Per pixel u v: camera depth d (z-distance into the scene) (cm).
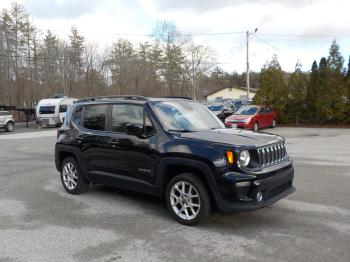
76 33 5266
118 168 594
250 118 2048
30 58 4719
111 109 620
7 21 4538
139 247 434
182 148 500
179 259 398
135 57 5769
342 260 387
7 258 409
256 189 461
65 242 453
